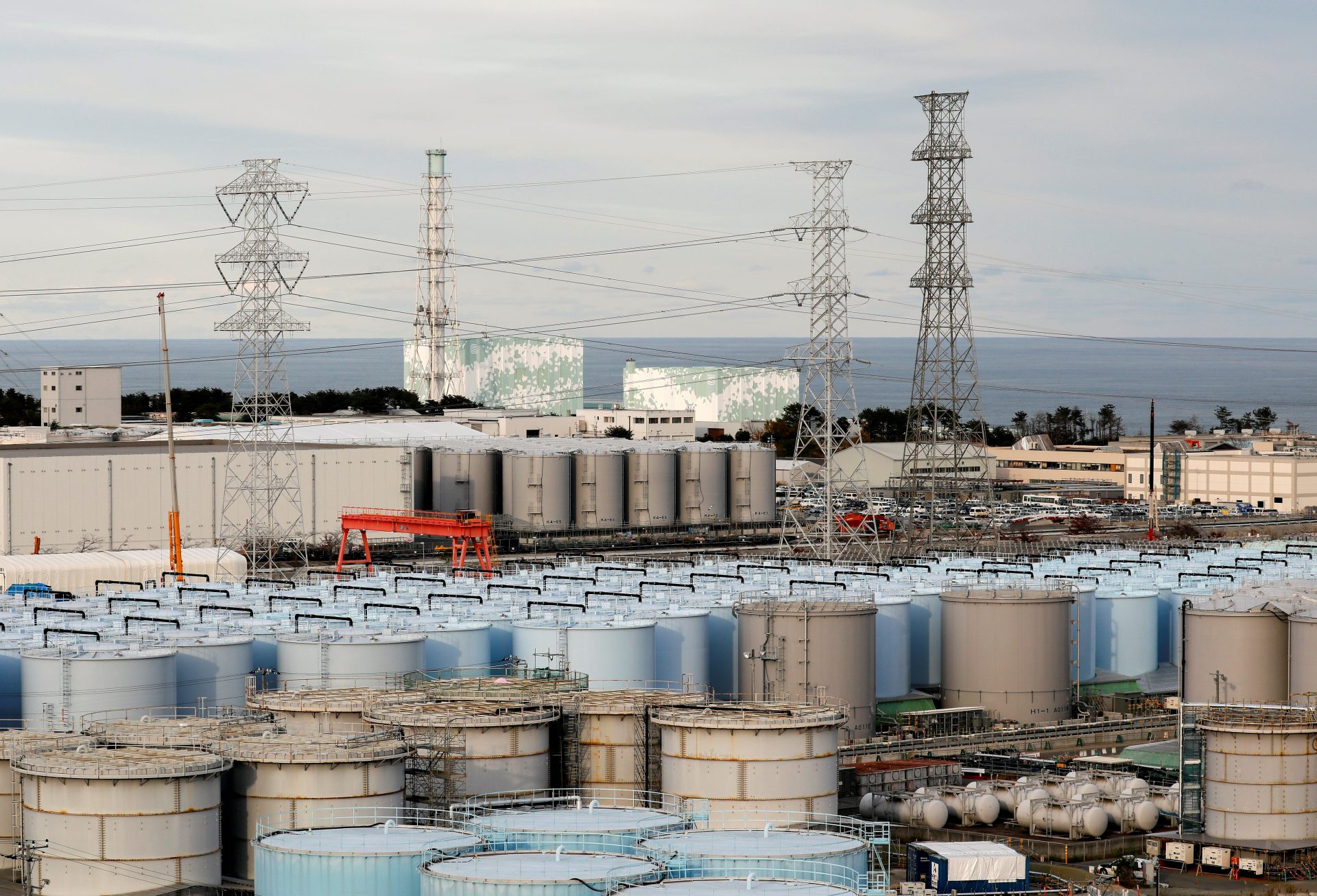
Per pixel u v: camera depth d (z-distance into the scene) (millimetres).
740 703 121562
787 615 159250
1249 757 128500
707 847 95375
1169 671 194625
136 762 103875
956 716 169500
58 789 102750
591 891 87562
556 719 117750
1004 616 173375
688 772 113438
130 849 101938
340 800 106188
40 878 103188
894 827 137750
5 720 137875
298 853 94250
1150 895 121375
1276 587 167125
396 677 139875
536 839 97438
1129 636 190250
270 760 106188
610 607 164875
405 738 112125
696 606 167250
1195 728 132375
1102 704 183500
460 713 114688
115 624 153750
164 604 167750
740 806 112188
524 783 113875
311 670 141000
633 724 119312
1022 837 135375
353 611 162250
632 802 118125
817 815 112938
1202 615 157125
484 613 160500
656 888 87125
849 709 159375
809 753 112938
